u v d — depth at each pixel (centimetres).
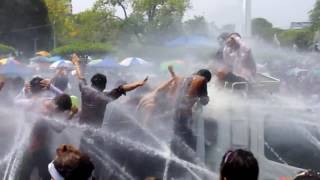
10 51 2936
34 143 571
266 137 446
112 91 570
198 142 480
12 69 1330
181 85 511
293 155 443
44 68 1488
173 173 498
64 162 339
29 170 577
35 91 600
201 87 492
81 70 653
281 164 440
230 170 290
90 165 346
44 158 572
